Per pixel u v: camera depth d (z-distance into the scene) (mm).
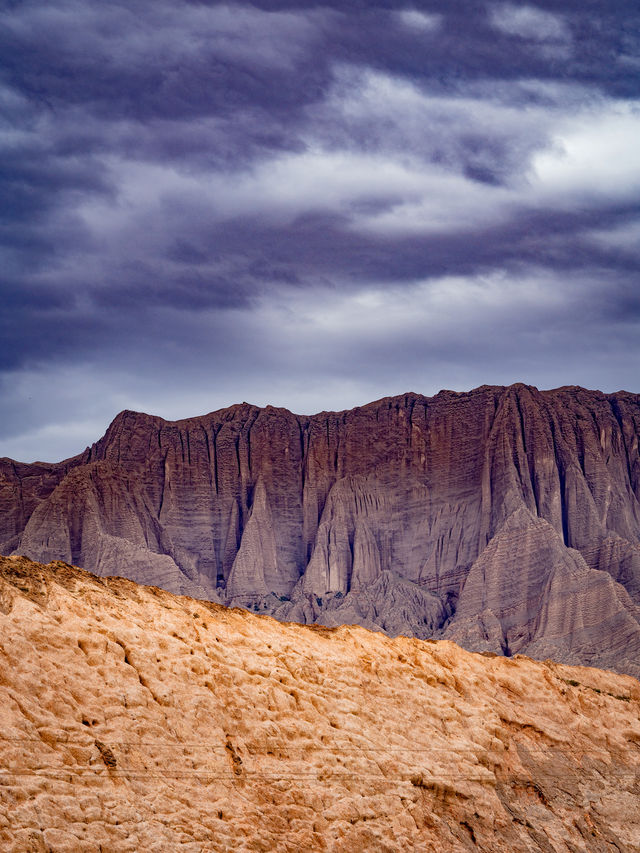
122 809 47906
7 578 56156
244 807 51812
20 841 44312
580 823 62438
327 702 59469
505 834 59438
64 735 48750
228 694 56469
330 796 55094
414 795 57625
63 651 52656
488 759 62094
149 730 51812
